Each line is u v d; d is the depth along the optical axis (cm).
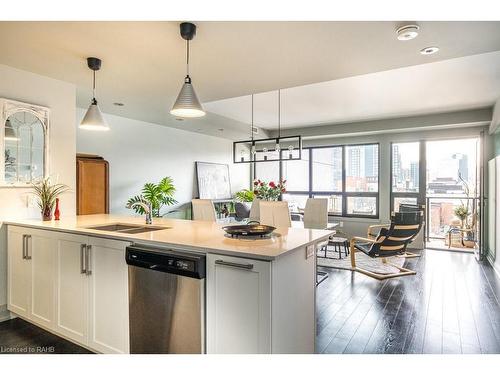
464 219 612
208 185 701
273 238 203
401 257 532
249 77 307
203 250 173
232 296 162
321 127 688
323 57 255
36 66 281
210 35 219
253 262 156
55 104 316
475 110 538
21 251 266
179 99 215
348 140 709
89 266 219
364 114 586
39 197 300
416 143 643
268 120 644
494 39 221
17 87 287
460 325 272
